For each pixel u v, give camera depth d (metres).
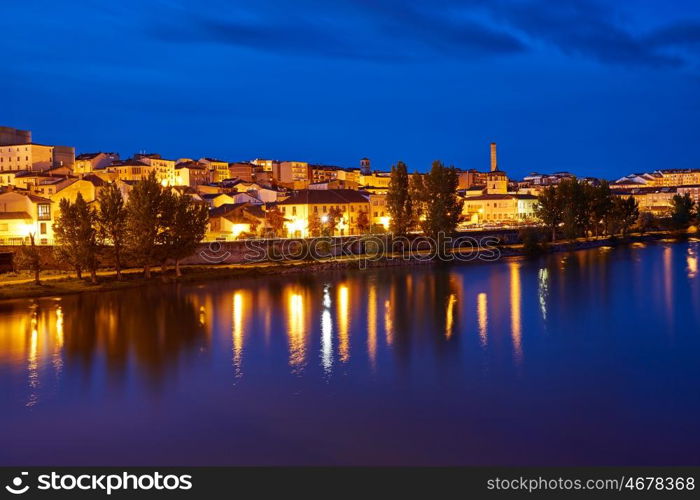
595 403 49.41
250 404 50.22
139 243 112.69
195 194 194.38
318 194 187.38
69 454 41.78
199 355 64.62
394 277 124.88
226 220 162.50
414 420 46.41
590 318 81.00
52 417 47.97
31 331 76.19
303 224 175.12
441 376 56.59
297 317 84.12
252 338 71.94
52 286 104.38
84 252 107.62
